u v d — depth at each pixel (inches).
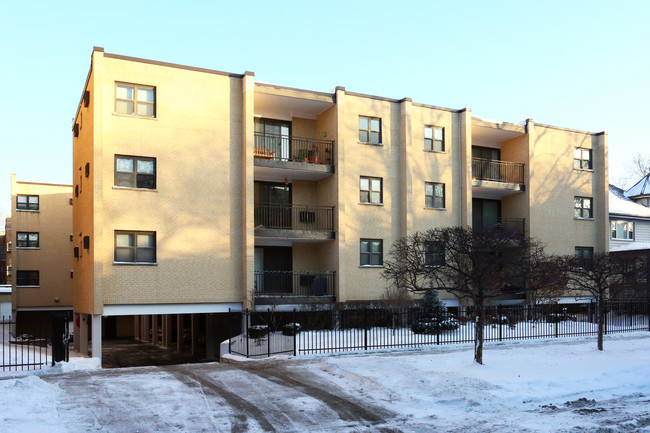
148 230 903.7
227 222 962.7
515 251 772.6
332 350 738.8
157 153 918.4
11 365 613.3
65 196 1686.8
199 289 932.0
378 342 811.4
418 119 1165.7
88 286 900.6
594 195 1397.6
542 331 969.5
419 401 459.2
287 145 1122.0
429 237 651.5
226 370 601.0
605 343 837.8
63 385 514.9
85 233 946.7
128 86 908.6
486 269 601.9
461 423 398.6
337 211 1054.4
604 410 438.3
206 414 418.3
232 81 987.3
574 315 1196.5
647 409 444.8
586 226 1374.3
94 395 472.4
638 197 1802.4
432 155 1173.7
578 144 1382.9
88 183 919.7
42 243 1646.2
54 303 1641.2
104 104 884.0
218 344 1080.2
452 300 1158.3
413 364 590.2
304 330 959.6
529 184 1284.4
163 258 909.8
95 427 377.4
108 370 609.3
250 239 957.2
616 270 792.9
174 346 1325.0
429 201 1168.2
